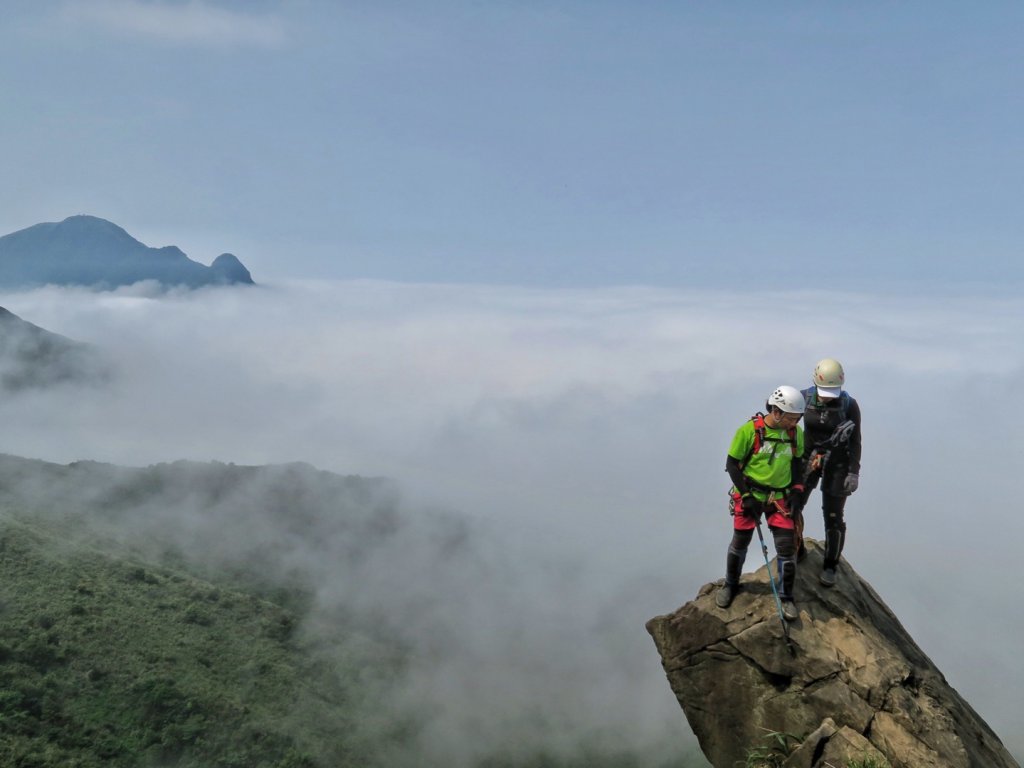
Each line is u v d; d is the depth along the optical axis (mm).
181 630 82625
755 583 11828
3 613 72125
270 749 68188
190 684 72375
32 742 57281
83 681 66688
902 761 9859
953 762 9898
